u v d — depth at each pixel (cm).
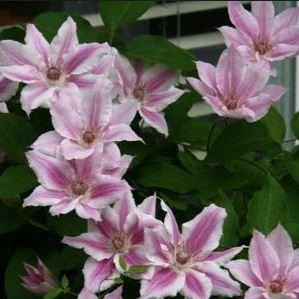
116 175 79
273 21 91
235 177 89
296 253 76
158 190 89
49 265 83
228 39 90
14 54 83
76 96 80
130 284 81
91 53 83
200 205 92
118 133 79
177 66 89
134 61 91
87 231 79
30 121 89
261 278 75
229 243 80
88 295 75
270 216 81
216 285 74
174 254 75
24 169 82
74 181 77
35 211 89
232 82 86
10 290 84
